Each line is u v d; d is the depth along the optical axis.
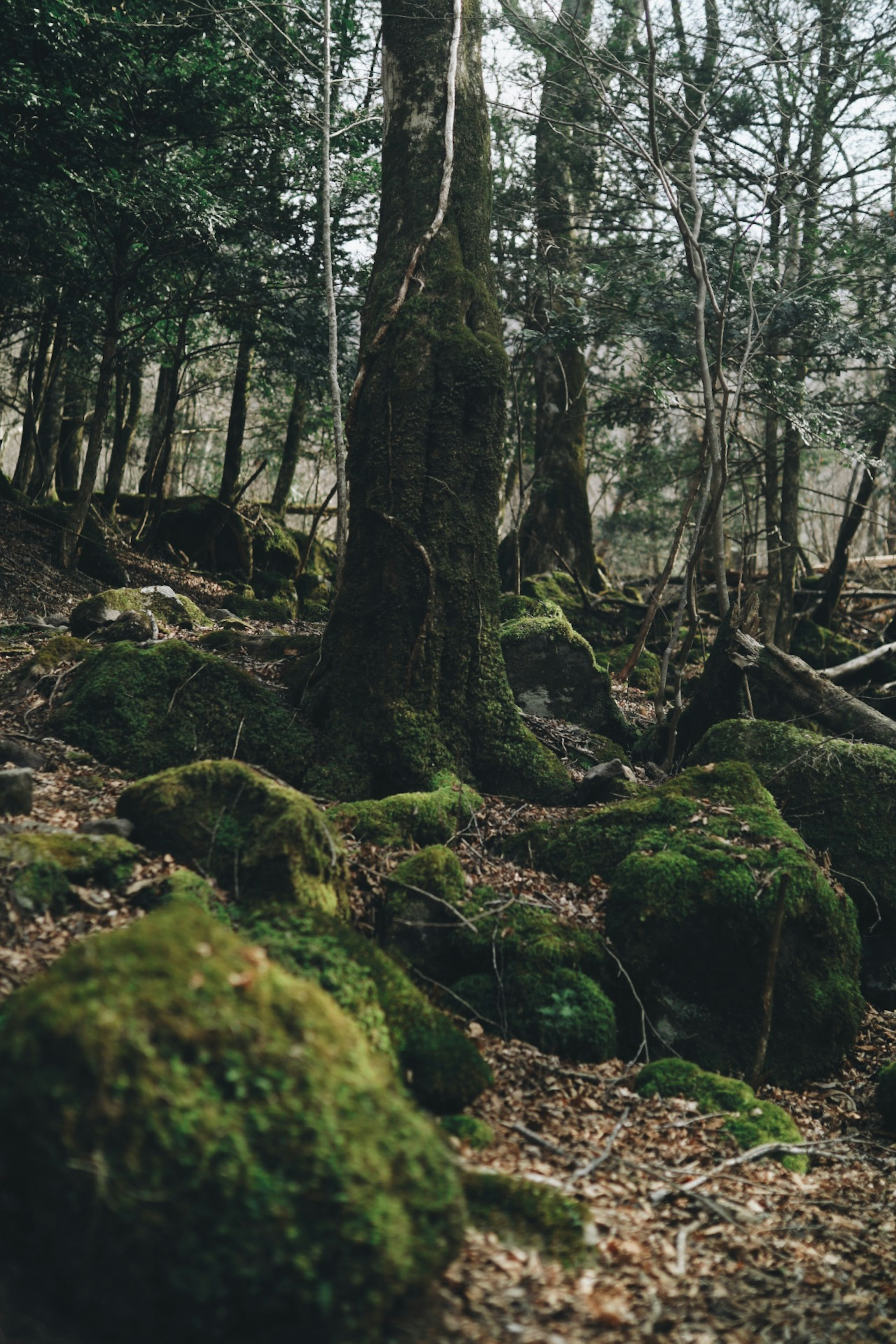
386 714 7.02
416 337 7.30
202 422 32.44
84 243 13.55
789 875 5.96
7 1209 2.67
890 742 8.16
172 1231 2.63
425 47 7.65
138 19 12.31
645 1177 4.25
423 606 7.18
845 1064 6.11
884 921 7.06
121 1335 2.66
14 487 17.34
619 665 14.70
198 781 5.43
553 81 13.73
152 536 17.98
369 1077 3.05
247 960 3.09
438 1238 2.95
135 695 6.82
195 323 18.88
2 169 11.70
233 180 14.06
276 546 19.59
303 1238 2.70
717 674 8.66
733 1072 5.70
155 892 4.74
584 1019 5.34
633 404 17.50
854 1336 3.45
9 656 8.45
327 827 5.41
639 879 5.91
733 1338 3.29
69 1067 2.68
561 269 14.80
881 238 12.43
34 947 4.26
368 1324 2.77
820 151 13.52
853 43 12.86
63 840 4.87
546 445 18.28
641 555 27.66
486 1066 4.67
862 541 27.28
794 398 12.28
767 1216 4.17
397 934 5.53
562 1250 3.50
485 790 7.31
